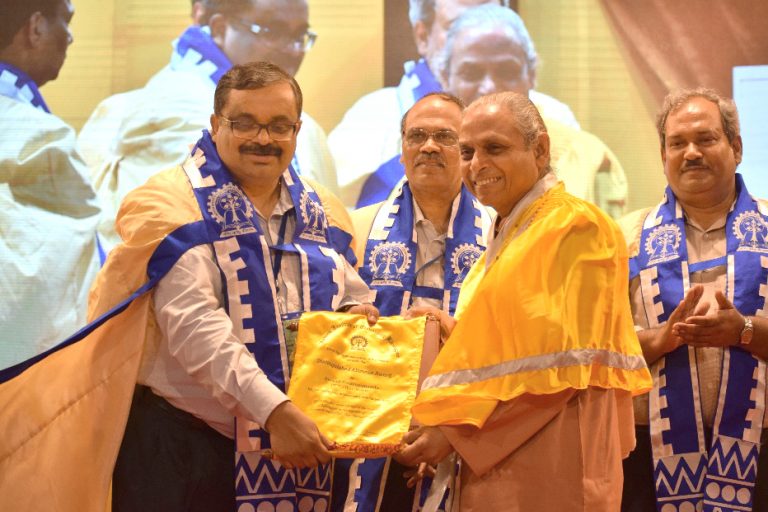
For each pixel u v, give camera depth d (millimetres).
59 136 5801
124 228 3717
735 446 3959
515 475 3262
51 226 5734
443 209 4375
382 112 5801
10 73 5824
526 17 5812
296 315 3707
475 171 3471
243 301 3648
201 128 5770
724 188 4148
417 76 5820
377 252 4297
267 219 3875
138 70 5848
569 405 3256
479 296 3336
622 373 3289
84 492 3584
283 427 3365
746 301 3998
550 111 5785
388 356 3584
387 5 5832
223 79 3775
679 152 4133
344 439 3424
